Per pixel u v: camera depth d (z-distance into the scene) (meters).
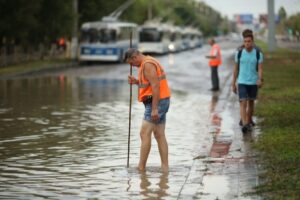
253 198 13.09
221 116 28.11
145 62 16.53
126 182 15.55
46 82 50.16
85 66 78.56
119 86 46.38
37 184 15.48
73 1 84.50
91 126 25.27
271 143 19.27
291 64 63.62
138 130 24.20
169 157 18.61
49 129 24.45
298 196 12.77
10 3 70.44
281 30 141.00
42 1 75.88
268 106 28.80
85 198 14.06
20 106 32.50
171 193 14.39
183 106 32.69
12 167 17.52
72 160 18.42
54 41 89.88
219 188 14.21
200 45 193.25
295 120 24.16
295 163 15.91
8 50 78.56
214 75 42.22
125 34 89.19
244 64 22.92
